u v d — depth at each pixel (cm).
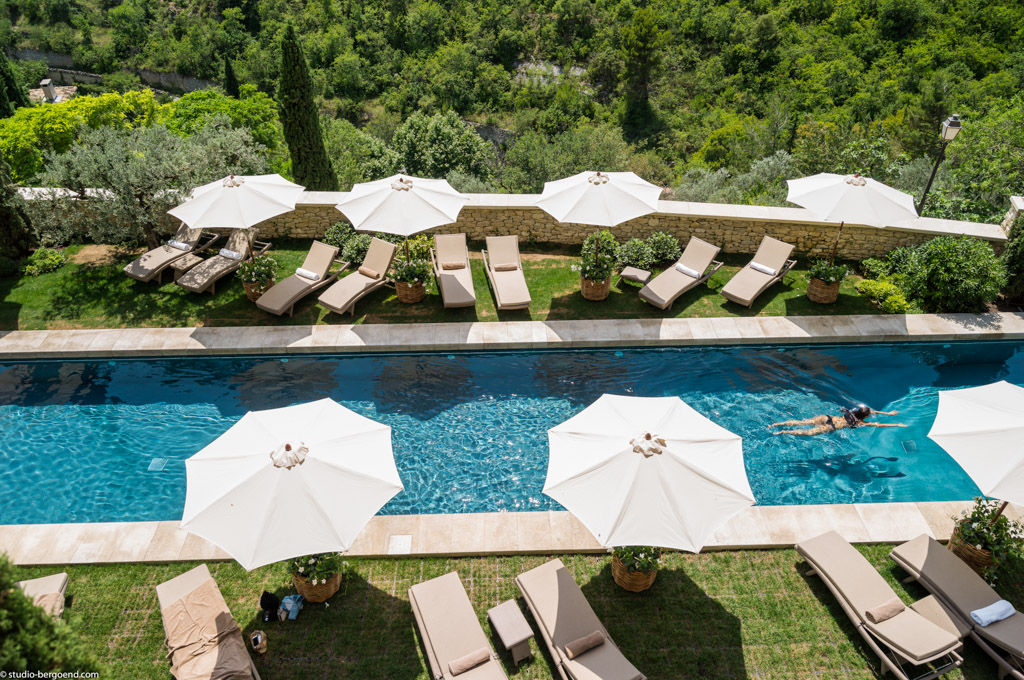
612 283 1553
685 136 5916
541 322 1409
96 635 836
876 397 1241
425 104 6819
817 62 5938
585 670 745
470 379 1298
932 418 1191
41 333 1387
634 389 1268
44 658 607
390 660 809
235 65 7644
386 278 1498
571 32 6969
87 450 1140
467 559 936
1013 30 5259
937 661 780
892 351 1355
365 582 902
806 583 896
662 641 830
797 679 788
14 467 1106
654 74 6481
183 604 823
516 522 980
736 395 1249
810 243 1614
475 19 7275
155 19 8281
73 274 1581
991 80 4459
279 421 878
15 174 3105
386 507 1034
